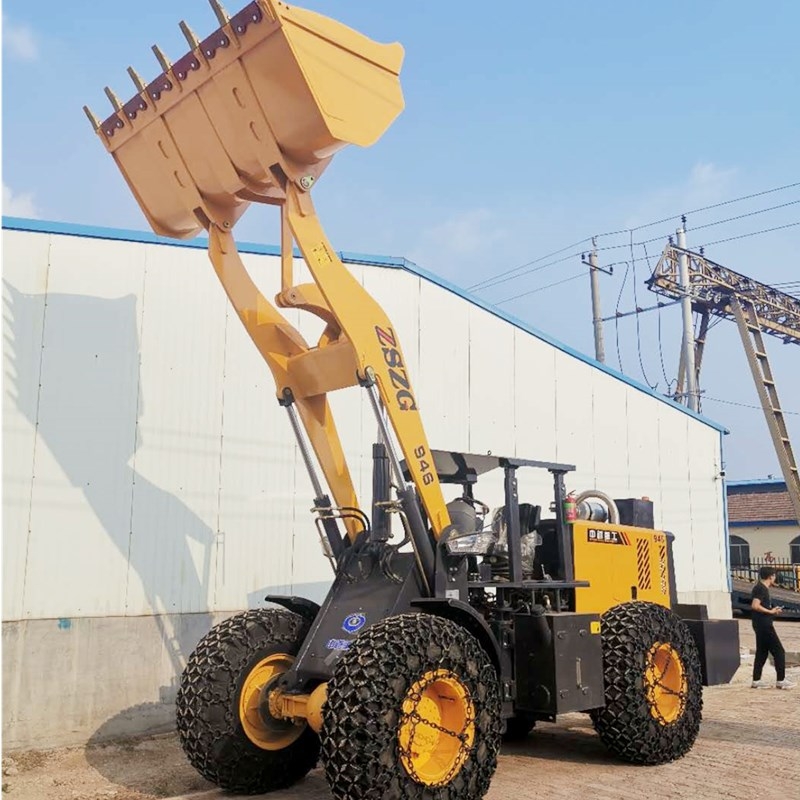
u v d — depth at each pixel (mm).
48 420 7094
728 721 7508
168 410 7785
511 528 5887
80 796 5430
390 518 5500
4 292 7035
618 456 12352
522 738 6910
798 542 30062
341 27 4809
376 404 5172
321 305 5523
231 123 4941
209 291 8172
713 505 13891
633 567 7074
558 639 5504
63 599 6961
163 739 7047
